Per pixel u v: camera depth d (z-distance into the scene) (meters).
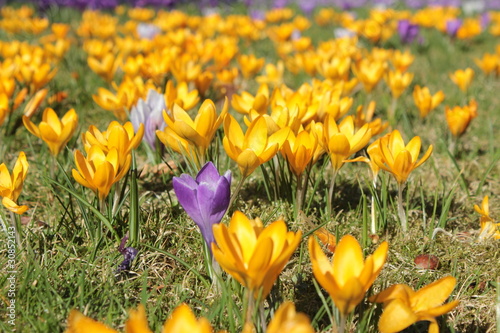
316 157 0.56
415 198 0.64
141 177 0.67
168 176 0.67
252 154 0.47
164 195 0.63
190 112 0.86
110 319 0.45
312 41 1.73
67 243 0.54
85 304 0.48
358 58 1.08
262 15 2.12
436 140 0.82
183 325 0.36
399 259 0.54
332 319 0.43
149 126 0.67
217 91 0.95
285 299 0.50
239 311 0.47
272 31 1.66
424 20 1.83
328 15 2.02
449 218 0.58
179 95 0.70
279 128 0.53
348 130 0.54
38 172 0.67
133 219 0.53
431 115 0.93
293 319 0.36
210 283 0.50
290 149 0.53
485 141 0.84
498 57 1.22
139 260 0.52
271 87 1.09
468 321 0.49
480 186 0.66
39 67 0.90
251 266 0.39
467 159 0.75
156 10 2.35
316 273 0.39
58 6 2.12
